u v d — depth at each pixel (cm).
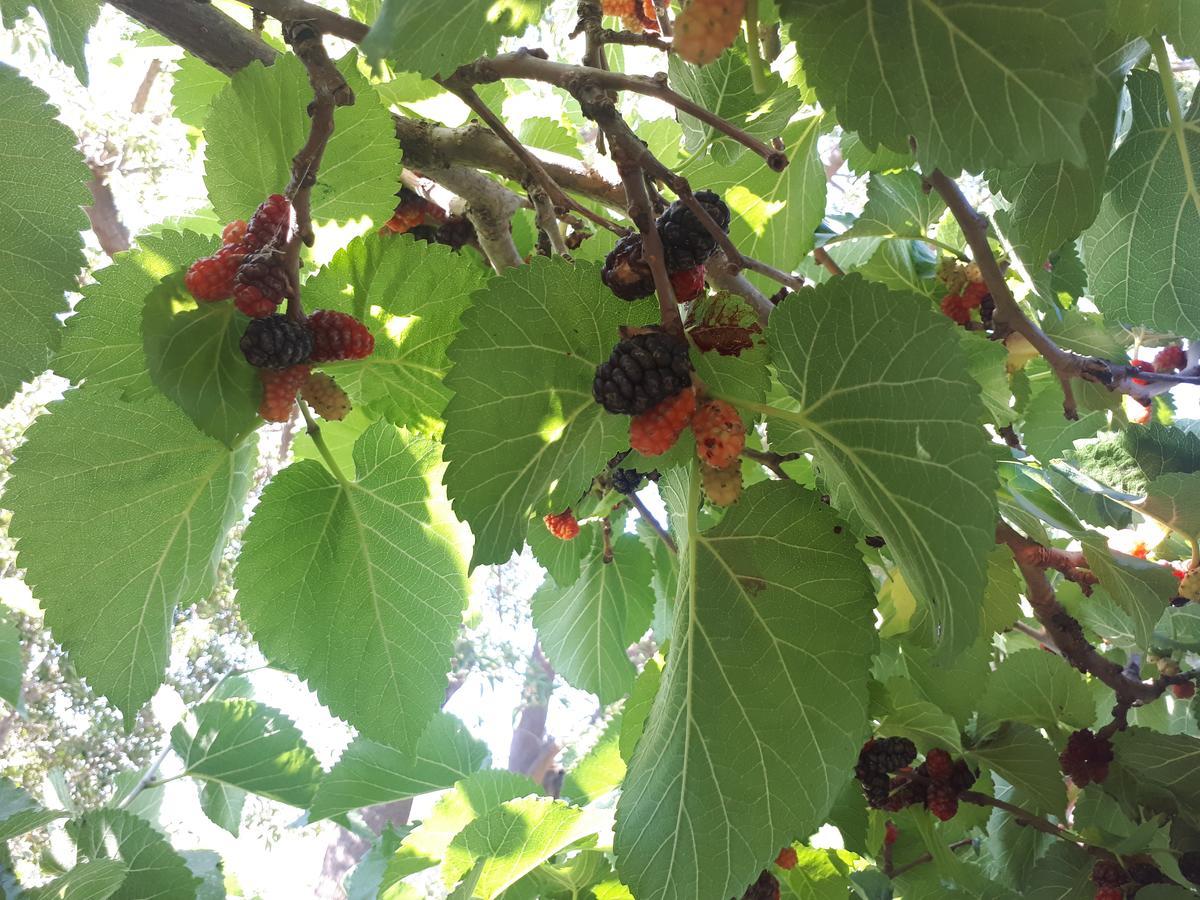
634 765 28
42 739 130
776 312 24
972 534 21
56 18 35
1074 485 50
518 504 26
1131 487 51
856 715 26
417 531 35
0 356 29
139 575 32
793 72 38
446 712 61
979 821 51
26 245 28
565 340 25
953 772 46
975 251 32
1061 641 46
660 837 26
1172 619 53
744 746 26
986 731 48
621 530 59
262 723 64
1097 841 48
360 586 35
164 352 26
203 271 26
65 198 29
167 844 52
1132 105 33
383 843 65
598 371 25
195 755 63
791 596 27
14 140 28
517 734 177
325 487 34
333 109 27
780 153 25
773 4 24
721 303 25
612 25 51
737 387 26
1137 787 47
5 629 56
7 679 55
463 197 37
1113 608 55
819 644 26
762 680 26
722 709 26
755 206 42
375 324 32
